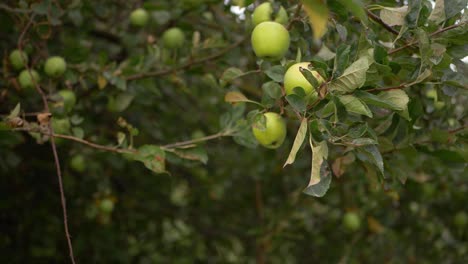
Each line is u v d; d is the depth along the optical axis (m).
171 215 4.79
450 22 1.71
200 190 4.85
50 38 2.93
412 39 1.71
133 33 3.55
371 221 3.73
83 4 3.04
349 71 1.45
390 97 1.62
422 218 3.92
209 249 5.12
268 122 1.77
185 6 3.04
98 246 4.32
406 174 2.12
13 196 3.88
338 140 1.59
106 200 3.62
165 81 3.59
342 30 1.69
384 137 1.98
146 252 5.03
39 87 2.42
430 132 2.10
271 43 1.79
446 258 4.24
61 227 4.09
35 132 2.16
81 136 2.43
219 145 4.41
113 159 3.51
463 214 3.79
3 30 2.91
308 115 1.56
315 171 1.47
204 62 2.85
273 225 3.92
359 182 3.59
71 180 3.93
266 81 2.14
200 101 4.34
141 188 4.61
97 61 3.21
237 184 4.88
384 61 1.59
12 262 4.02
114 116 3.78
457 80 1.68
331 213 3.99
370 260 4.25
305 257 4.52
